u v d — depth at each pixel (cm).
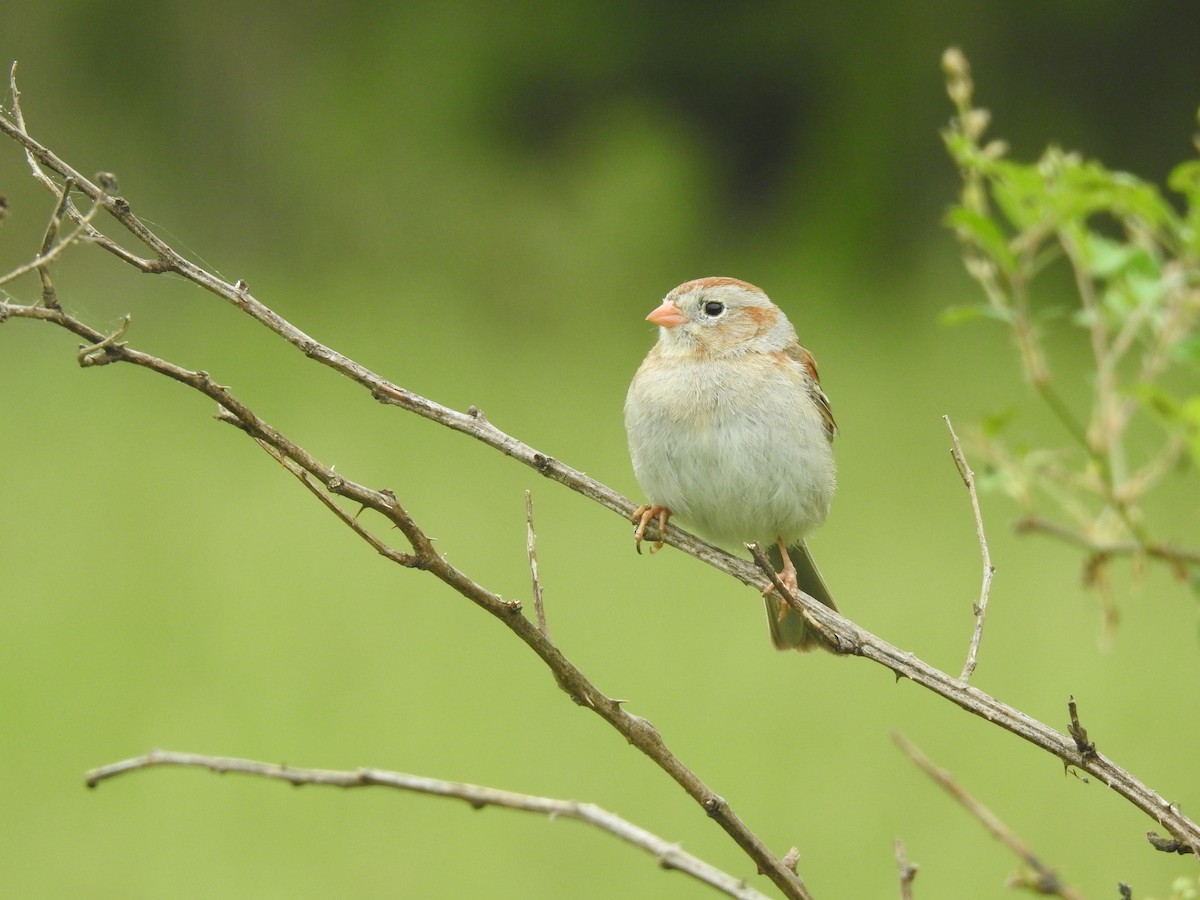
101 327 1805
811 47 2333
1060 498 581
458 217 2130
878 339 1955
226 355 1792
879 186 2286
